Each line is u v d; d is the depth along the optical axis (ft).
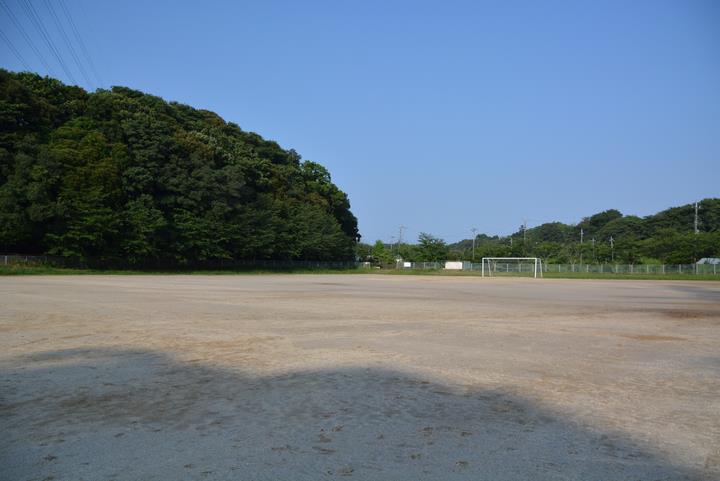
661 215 338.75
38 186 133.59
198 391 19.95
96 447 13.99
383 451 13.85
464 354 28.50
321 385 21.03
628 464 13.11
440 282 142.41
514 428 15.87
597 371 24.54
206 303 58.08
